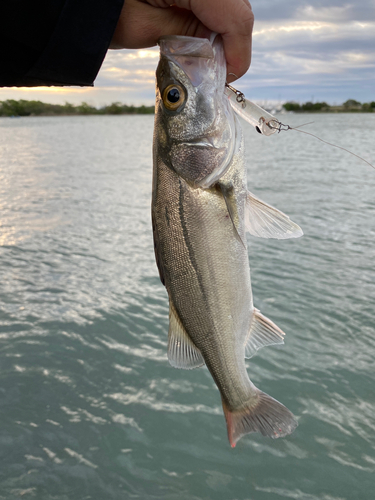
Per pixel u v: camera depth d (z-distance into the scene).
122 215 2.08
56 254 1.52
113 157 5.02
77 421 0.73
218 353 0.32
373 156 4.27
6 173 3.65
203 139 0.29
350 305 1.08
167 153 0.30
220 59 0.27
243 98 0.29
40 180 3.24
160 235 0.31
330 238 1.62
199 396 0.79
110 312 1.08
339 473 0.63
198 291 0.31
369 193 2.38
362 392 0.78
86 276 1.32
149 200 2.45
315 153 4.73
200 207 0.30
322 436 0.69
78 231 1.81
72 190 2.80
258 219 0.32
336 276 1.26
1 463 0.65
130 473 0.63
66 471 0.64
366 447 0.67
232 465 0.65
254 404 0.33
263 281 1.24
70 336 0.98
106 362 0.89
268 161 4.03
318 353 0.90
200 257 0.31
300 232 0.31
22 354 0.91
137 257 1.49
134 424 0.72
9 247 1.61
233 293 0.32
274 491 0.60
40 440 0.69
